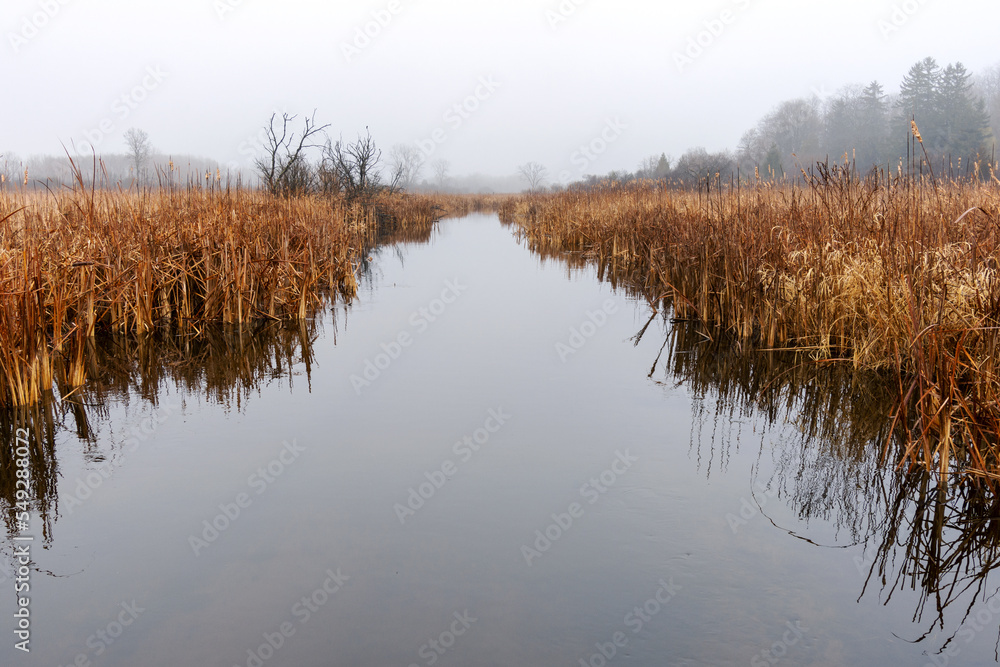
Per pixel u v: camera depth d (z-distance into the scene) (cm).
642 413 578
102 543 372
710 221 986
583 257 1677
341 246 1269
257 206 1156
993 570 349
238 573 344
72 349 695
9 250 624
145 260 806
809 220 832
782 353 727
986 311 486
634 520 397
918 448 477
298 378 680
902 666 276
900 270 580
